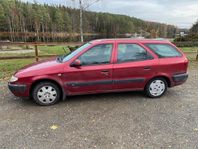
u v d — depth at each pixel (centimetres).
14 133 379
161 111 478
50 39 4456
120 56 531
